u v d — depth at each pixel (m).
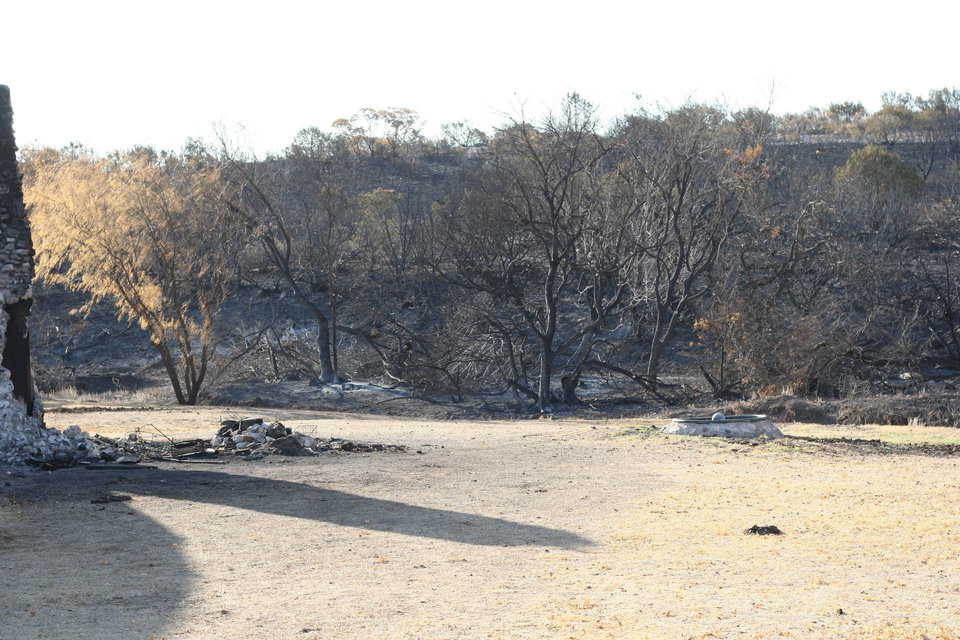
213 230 41.84
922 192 70.75
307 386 47.53
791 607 7.71
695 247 47.31
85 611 7.66
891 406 29.64
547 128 43.09
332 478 15.99
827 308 43.06
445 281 50.22
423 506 13.20
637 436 23.16
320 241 56.28
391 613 7.59
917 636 6.83
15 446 17.64
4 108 18.94
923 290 52.62
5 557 9.78
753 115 48.19
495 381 46.50
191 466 17.64
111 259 38.25
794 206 55.31
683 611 7.59
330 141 75.19
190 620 7.39
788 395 31.89
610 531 11.30
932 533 10.96
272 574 9.03
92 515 12.36
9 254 18.72
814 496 13.90
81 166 40.31
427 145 95.94
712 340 42.19
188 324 40.47
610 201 44.50
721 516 12.24
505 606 7.80
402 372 47.22
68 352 54.16
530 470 17.22
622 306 52.34
